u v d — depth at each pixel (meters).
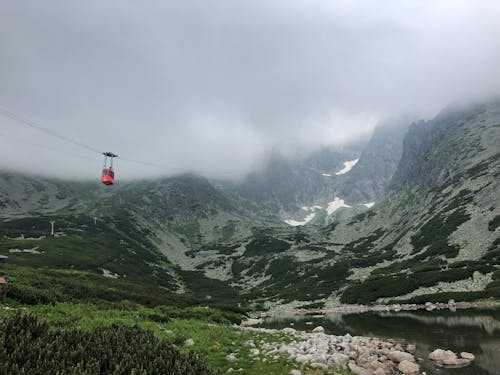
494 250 106.19
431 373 23.31
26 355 10.46
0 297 27.50
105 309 36.78
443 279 96.88
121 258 163.50
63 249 143.50
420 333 40.00
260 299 134.12
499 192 143.75
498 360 25.86
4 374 9.20
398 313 70.88
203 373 12.09
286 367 20.22
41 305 29.50
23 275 45.81
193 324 37.19
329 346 27.23
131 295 56.00
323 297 117.75
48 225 192.88
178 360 12.45
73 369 10.12
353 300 103.44
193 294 143.12
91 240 179.00
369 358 25.17
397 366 24.61
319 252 196.75
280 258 195.50
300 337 32.53
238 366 20.16
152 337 14.99
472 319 49.91
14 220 196.62
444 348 30.75
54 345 11.72
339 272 146.50
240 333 33.97
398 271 123.31
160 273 168.50
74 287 47.31
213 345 24.77
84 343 12.56
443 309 70.94
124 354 11.96
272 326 59.25
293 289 138.25
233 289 158.75
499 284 82.50
